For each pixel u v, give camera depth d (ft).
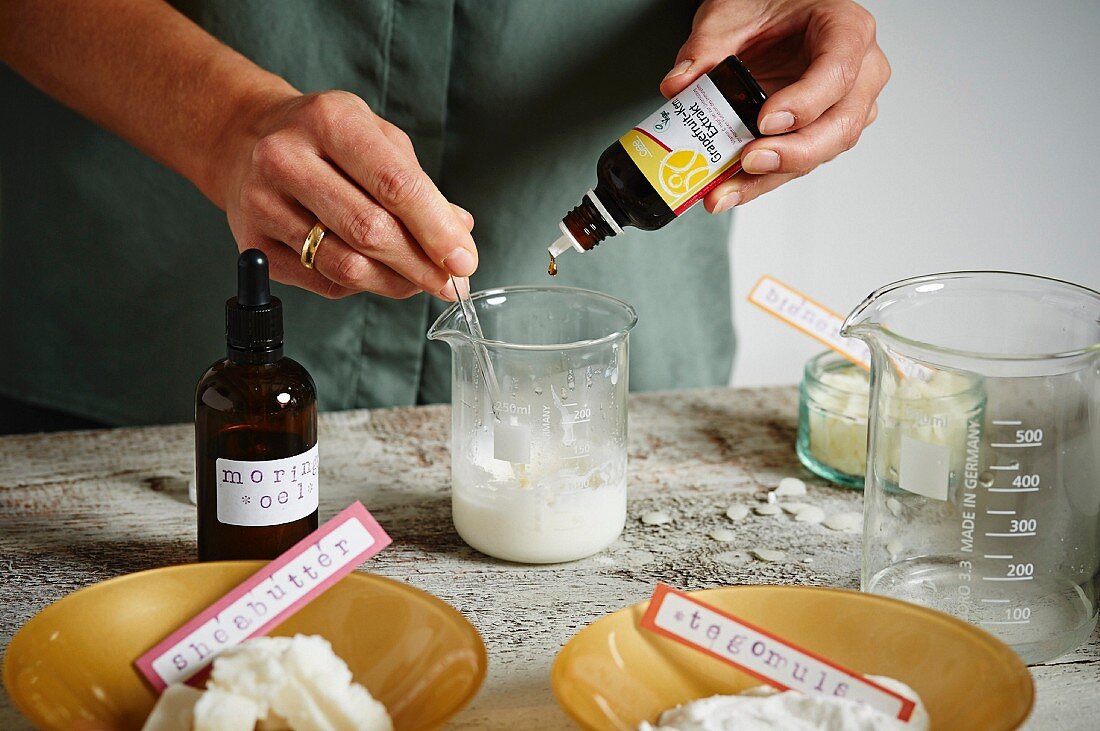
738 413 2.75
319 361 2.92
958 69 3.97
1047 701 1.81
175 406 2.99
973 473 1.82
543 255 2.85
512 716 1.80
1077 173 4.04
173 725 1.66
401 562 2.15
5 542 2.19
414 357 2.92
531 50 2.68
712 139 2.06
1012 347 1.98
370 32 2.68
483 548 2.14
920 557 1.88
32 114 2.86
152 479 2.42
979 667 1.69
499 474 2.09
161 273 2.90
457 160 2.78
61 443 2.56
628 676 1.73
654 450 2.56
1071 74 3.94
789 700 1.67
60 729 1.57
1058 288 1.93
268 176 2.07
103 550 2.17
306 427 1.97
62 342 3.00
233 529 1.95
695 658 1.78
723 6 2.39
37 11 2.50
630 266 2.90
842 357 2.56
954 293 1.99
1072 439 1.81
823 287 4.40
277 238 2.15
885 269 4.29
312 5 2.68
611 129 2.77
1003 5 3.88
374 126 2.06
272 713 1.63
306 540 1.82
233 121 2.29
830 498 2.37
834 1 2.35
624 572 2.13
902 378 1.86
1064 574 1.87
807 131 2.13
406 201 2.00
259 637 1.78
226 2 2.68
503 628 1.98
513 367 2.03
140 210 2.86
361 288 2.15
